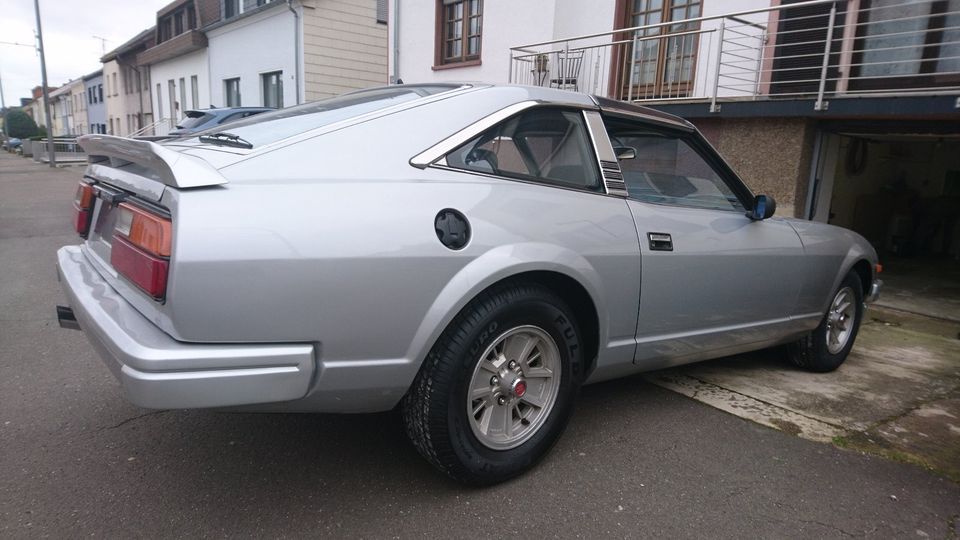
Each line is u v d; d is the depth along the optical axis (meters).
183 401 1.95
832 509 2.59
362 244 2.16
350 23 17.38
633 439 3.15
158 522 2.34
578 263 2.68
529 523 2.42
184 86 24.45
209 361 1.97
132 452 2.86
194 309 1.96
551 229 2.63
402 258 2.22
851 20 6.78
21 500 2.45
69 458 2.79
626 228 2.91
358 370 2.22
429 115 2.55
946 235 10.08
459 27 11.91
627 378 4.04
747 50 7.58
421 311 2.28
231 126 2.81
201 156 2.25
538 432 2.74
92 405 3.35
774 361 4.53
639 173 3.16
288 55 17.20
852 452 3.10
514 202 2.57
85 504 2.44
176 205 2.00
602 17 9.22
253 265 2.01
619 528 2.41
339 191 2.21
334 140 2.36
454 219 2.38
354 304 2.16
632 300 2.96
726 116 7.11
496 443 2.60
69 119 56.94
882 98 5.93
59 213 11.85
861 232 9.91
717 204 3.51
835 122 6.78
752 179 7.18
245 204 2.06
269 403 2.09
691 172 3.43
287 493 2.55
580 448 3.04
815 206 7.11
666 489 2.70
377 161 2.35
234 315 2.00
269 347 2.07
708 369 4.28
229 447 2.92
